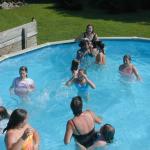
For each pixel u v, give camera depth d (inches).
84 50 580.7
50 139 392.2
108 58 612.7
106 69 560.7
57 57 615.2
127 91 495.2
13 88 468.8
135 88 503.2
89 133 335.0
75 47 659.4
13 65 570.9
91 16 908.6
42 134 400.8
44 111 441.7
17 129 299.3
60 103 458.9
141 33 775.7
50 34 761.0
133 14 933.2
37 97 470.3
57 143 384.8
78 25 826.8
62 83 516.4
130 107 458.9
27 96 467.5
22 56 606.2
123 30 792.3
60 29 796.6
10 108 441.1
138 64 593.0
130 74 528.4
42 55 618.8
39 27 808.9
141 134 405.7
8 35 609.9
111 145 369.1
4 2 986.7
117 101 470.9
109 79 527.8
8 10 951.0
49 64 584.7
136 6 958.4
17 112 297.3
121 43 689.6
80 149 332.5
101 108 453.4
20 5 1010.1
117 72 550.0
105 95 483.5
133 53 644.7
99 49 586.2
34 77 534.9
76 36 750.5
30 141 298.0
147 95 486.6
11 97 465.4
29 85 467.2
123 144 385.1
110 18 893.8
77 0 981.2
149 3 976.9
